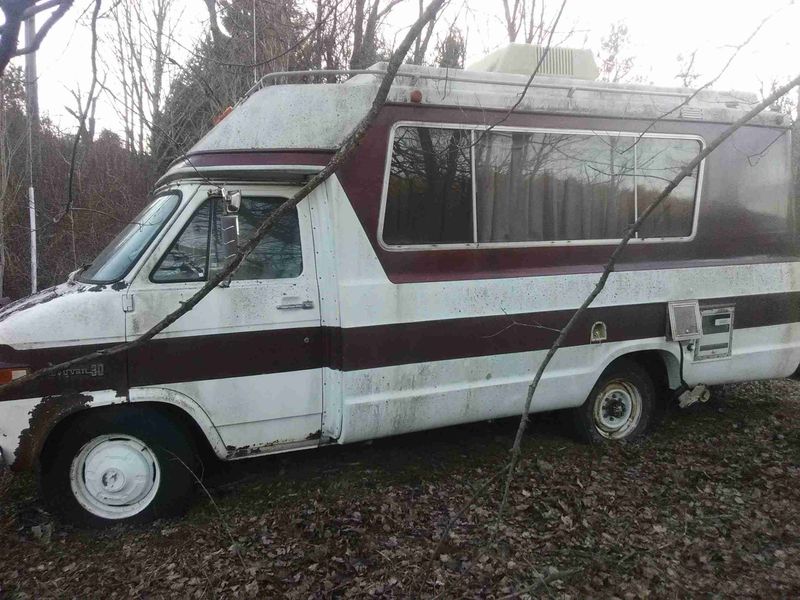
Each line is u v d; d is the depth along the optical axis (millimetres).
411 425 4281
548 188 4633
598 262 4789
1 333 3469
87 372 3582
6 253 10844
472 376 4391
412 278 4211
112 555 3561
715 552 3514
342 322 3990
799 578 3266
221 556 3510
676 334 4898
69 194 2889
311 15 7457
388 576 3293
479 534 3711
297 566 3404
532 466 4672
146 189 11023
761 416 5777
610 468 4648
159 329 2641
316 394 4109
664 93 5027
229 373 3873
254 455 4039
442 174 4305
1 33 1878
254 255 3965
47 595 3195
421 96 4207
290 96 4102
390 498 4137
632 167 4871
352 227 4051
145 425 3793
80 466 3764
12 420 3482
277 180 4039
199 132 9453
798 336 5441
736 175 5199
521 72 4910
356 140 2576
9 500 4219
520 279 4477
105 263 3967
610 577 3281
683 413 5895
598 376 4805
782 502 4078
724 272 5121
